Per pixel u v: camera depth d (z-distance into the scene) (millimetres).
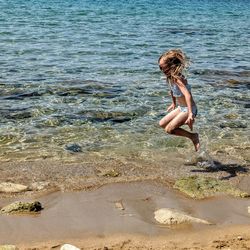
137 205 6840
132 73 15625
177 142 9516
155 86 13891
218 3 69438
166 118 8414
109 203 6871
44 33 25078
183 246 5676
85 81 14172
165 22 35781
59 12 39812
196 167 8375
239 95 13359
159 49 21469
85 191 7250
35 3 49781
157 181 7727
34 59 17391
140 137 9773
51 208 6637
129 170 8133
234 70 17078
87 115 11047
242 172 8195
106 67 16469
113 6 51250
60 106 11633
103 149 9102
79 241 5781
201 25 34844
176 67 7934
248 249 5613
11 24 28734
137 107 11773
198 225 6273
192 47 22859
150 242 5785
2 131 9820
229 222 6418
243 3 72688
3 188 7148
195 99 12711
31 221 6227
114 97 12586
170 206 6836
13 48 19656
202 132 10188
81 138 9656
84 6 49094
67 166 8203
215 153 9070
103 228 6129
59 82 13891
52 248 5578
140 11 45938
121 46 21734
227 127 10602
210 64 18141
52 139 9539
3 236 5809
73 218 6367
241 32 30875
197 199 7117
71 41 22469
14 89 12922
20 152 8805
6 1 50156
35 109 11305
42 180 7590
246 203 7047
